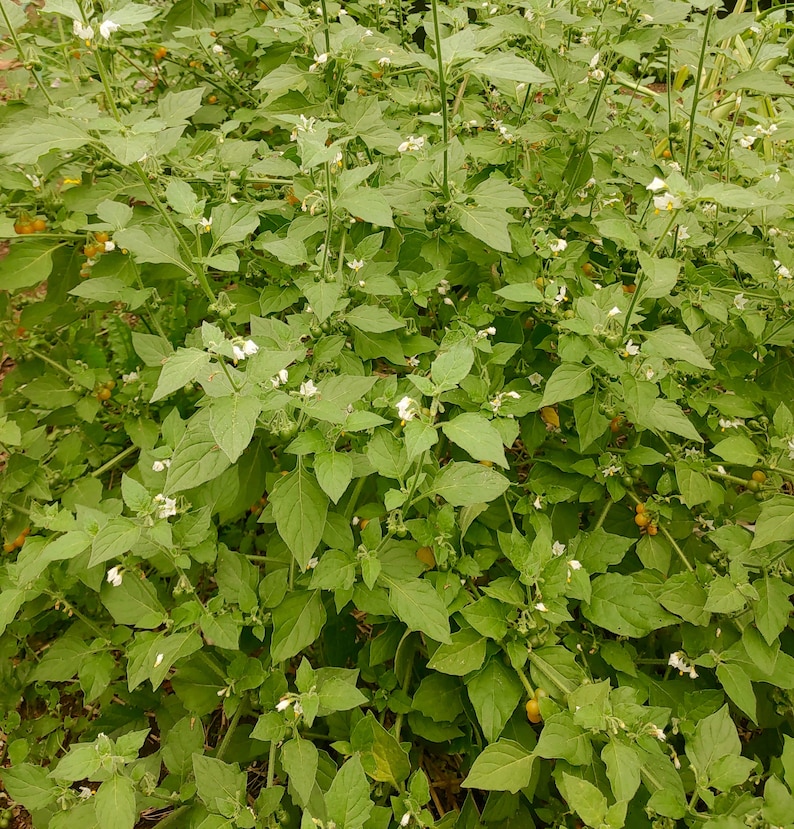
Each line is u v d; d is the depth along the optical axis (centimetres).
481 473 196
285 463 262
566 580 200
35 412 302
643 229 279
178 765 219
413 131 311
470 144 288
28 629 267
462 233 284
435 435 172
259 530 313
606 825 154
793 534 206
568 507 271
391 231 295
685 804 172
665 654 260
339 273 238
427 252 270
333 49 273
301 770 185
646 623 212
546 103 311
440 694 224
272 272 289
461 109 336
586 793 158
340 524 218
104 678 231
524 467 325
